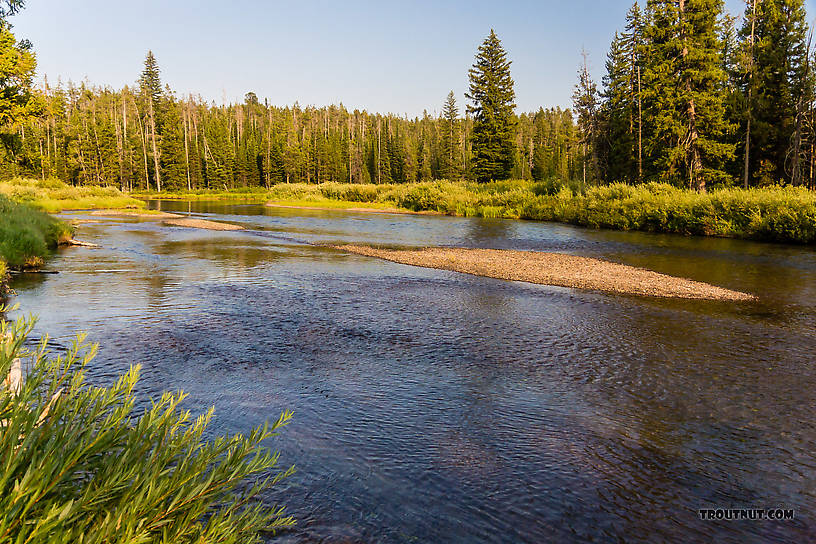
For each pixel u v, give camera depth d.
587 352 8.74
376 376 7.46
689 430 5.84
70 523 1.63
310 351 8.56
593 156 60.44
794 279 16.03
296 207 58.59
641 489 4.63
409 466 4.93
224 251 21.58
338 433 5.59
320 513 4.07
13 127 28.20
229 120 142.25
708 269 17.88
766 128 41.88
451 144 94.50
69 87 114.88
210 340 9.01
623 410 6.38
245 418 5.86
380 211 52.16
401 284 14.85
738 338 9.66
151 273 15.84
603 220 35.16
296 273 16.42
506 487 4.61
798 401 6.69
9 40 25.98
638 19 53.03
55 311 10.73
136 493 1.75
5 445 1.67
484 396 6.78
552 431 5.77
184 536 1.86
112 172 96.25
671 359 8.41
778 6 43.09
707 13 40.91
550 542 3.85
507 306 12.20
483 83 66.31
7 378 2.11
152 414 2.03
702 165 44.09
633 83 53.31
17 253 16.20
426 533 3.89
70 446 1.81
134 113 120.19
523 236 29.41
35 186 58.44
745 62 44.47
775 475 4.89
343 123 161.88
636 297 13.38
